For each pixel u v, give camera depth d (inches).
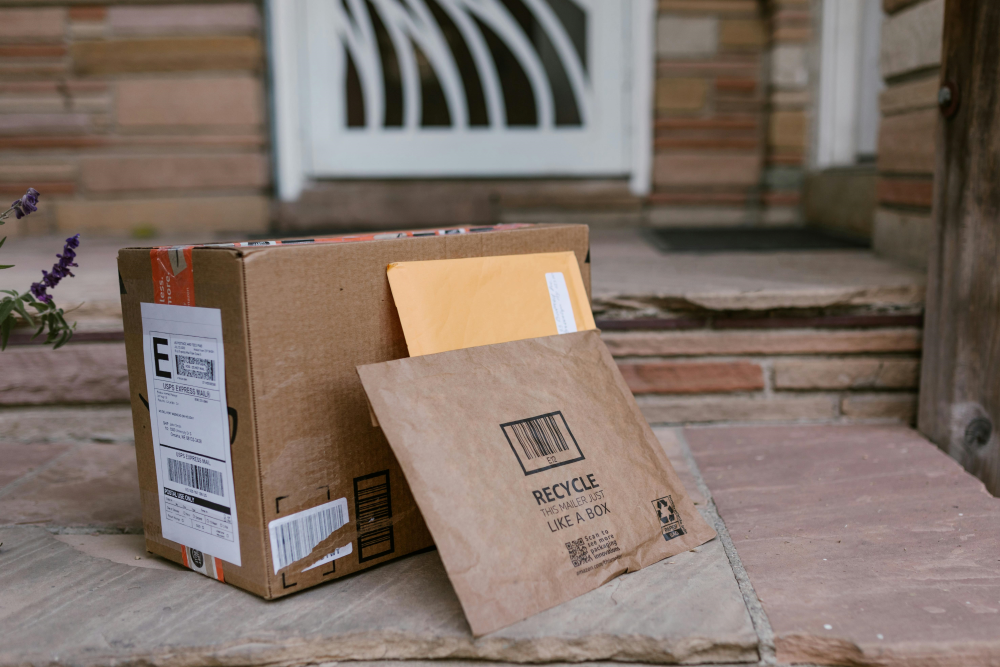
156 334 37.4
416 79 109.7
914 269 67.8
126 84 103.7
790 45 104.9
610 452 39.5
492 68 109.5
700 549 40.0
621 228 111.7
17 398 59.4
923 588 35.9
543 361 40.0
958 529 42.1
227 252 33.2
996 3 47.9
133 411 39.7
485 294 40.9
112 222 106.7
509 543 34.3
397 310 37.8
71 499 49.0
